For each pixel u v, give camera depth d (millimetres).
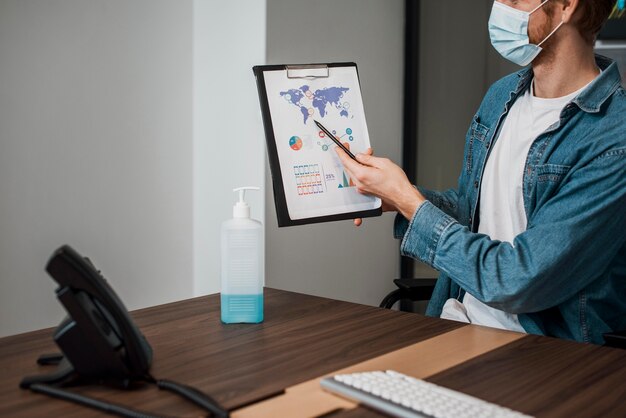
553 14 1546
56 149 2371
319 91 1448
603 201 1406
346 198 1472
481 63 2754
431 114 2904
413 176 2971
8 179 2270
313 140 1439
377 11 2807
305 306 1424
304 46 2539
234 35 2518
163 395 948
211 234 2709
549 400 941
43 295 2383
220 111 2613
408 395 899
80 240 2457
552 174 1539
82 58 2404
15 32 2240
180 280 2760
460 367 1069
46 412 883
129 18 2508
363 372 1029
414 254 1480
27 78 2281
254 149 2498
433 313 1810
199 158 2721
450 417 832
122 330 956
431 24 2875
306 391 968
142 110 2578
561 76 1604
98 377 973
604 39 2430
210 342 1180
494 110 1804
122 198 2553
